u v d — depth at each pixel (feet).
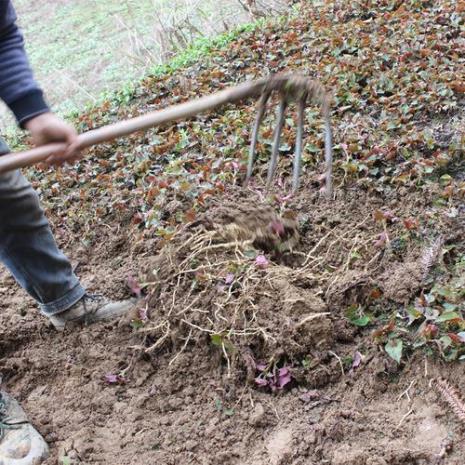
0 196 7.37
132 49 22.21
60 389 8.16
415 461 6.80
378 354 7.65
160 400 7.93
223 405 7.71
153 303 8.70
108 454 7.42
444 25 13.50
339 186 9.70
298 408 7.54
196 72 15.07
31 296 8.65
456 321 7.50
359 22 14.40
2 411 7.56
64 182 11.40
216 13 23.20
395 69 11.97
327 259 8.79
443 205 8.99
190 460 7.30
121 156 11.68
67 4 31.71
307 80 6.61
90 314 8.70
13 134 16.38
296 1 19.45
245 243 8.84
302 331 7.86
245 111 12.06
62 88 23.91
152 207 10.12
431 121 10.71
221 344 7.95
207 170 10.50
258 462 7.12
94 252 9.98
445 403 7.13
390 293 8.12
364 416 7.24
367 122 10.85
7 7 6.61
